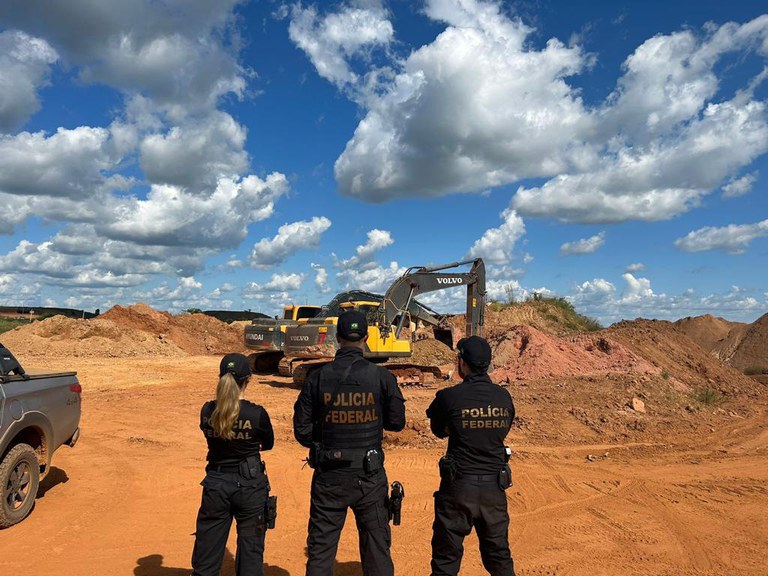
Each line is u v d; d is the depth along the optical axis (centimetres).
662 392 1459
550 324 3341
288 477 792
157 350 2919
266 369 2250
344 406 373
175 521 619
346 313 396
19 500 607
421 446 983
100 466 834
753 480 838
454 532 381
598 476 845
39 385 642
